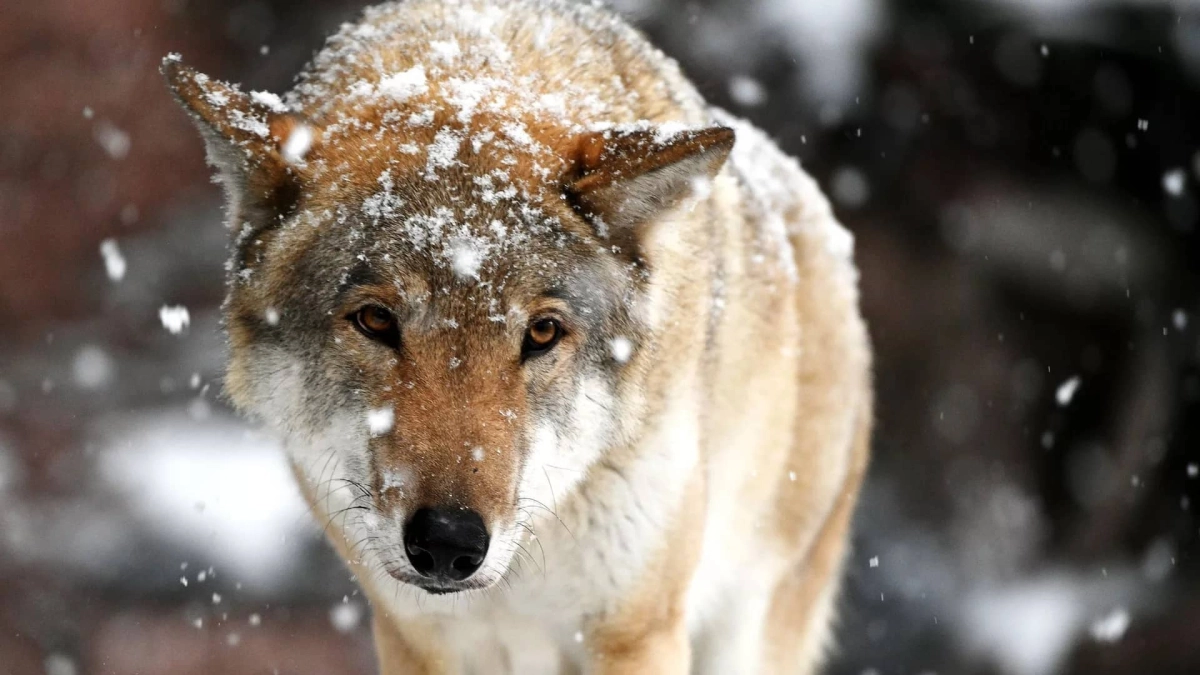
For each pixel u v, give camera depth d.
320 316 5.12
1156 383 17.41
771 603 7.86
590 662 6.15
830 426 7.75
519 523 5.08
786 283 7.04
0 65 19.22
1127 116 16.81
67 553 14.43
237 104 5.29
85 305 18.22
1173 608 16.56
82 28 19.47
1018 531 17.42
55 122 19.16
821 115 17.25
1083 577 17.20
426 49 5.69
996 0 16.56
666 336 5.65
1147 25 16.11
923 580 16.67
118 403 16.50
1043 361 17.67
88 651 13.45
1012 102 17.16
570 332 5.18
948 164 17.56
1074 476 17.70
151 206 19.20
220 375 5.90
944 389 17.64
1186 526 17.50
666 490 5.84
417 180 5.10
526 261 5.04
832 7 16.75
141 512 14.83
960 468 17.56
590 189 5.21
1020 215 17.50
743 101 16.27
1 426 16.02
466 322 4.95
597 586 5.94
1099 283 17.36
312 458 5.48
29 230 18.56
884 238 17.81
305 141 5.21
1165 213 17.09
